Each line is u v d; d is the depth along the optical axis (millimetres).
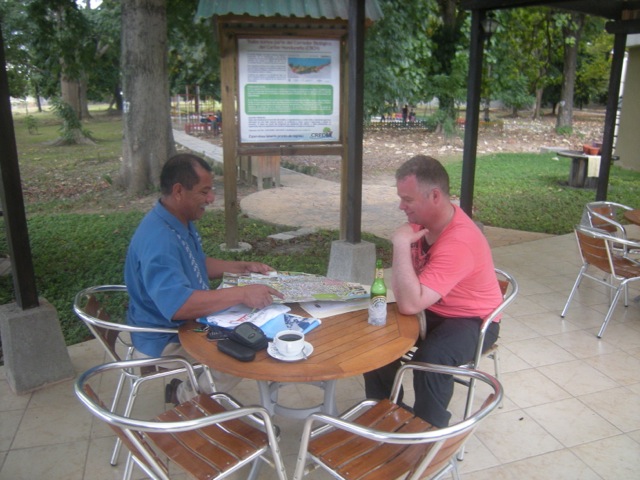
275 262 6098
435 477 2193
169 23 11797
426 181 2455
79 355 3904
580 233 4332
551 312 4625
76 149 17688
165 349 2658
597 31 22594
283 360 2094
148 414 3199
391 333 2359
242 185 11203
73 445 2908
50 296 5086
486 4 5422
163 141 10227
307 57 5684
